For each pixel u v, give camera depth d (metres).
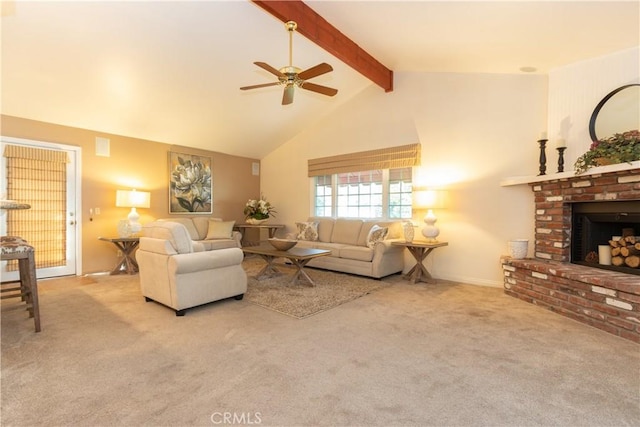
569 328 2.78
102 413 1.64
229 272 3.45
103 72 3.93
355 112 5.78
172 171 5.92
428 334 2.65
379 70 4.90
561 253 3.52
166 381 1.93
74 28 3.29
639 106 3.11
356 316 3.07
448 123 4.70
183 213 6.09
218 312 3.17
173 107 4.89
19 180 4.37
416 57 4.35
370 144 5.57
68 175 4.77
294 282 4.24
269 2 3.09
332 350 2.35
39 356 2.24
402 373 2.03
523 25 2.91
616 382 1.93
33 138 4.45
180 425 1.55
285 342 2.48
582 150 3.51
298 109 5.82
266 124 6.04
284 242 4.26
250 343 2.46
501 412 1.66
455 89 4.63
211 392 1.82
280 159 7.06
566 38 3.04
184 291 3.07
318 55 4.49
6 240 2.82
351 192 5.97
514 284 3.75
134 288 4.08
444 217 4.73
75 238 4.84
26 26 3.16
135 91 4.38
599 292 2.76
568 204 3.51
